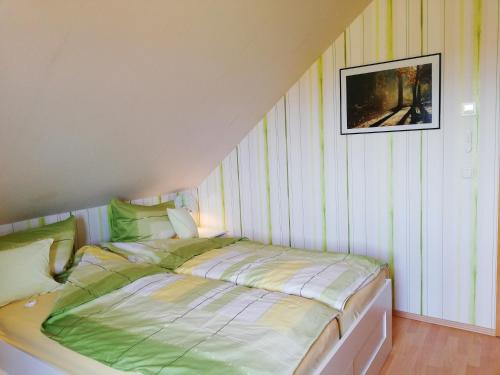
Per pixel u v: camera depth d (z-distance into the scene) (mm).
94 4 1465
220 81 2420
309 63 3000
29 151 1986
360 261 2357
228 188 3688
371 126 2863
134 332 1623
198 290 2020
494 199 2494
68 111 1892
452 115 2557
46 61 1566
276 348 1446
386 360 2346
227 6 1870
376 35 2764
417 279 2838
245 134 3457
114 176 2707
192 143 2961
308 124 3146
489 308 2600
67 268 2453
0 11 1291
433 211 2711
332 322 1717
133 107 2148
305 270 2186
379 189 2906
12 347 1771
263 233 3545
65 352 1606
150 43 1800
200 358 1398
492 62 2400
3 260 2086
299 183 3273
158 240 2855
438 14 2529
